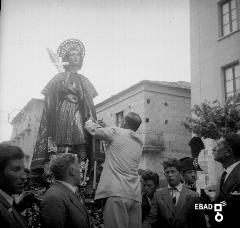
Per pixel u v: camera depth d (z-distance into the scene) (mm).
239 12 11883
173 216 4191
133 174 4363
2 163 2865
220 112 8625
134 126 4695
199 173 10008
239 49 11750
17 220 2738
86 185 6512
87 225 3553
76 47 7547
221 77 12195
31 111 8039
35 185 6078
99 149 6902
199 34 12719
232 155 3982
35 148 6836
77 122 6984
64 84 7152
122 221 4008
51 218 3238
